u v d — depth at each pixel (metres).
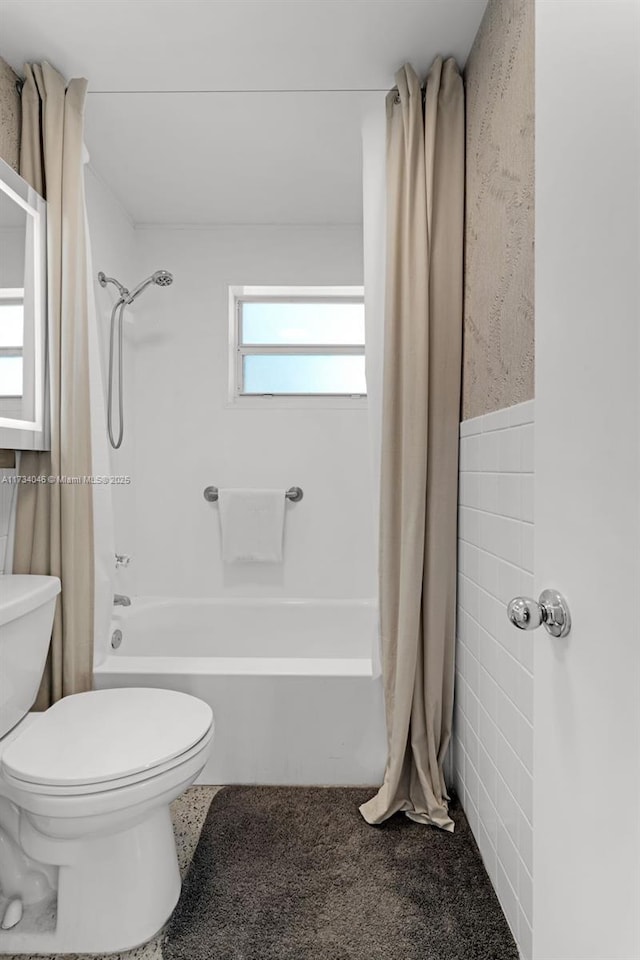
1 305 1.63
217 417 2.96
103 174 2.48
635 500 0.60
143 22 1.67
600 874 0.67
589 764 0.70
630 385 0.61
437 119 1.84
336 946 1.33
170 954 1.32
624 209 0.61
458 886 1.51
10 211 1.67
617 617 0.64
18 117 1.88
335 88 1.95
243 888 1.51
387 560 1.88
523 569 1.26
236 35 1.72
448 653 1.86
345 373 3.04
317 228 2.93
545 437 0.83
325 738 1.97
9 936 1.35
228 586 2.98
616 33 0.63
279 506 2.89
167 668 1.99
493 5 1.55
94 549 1.96
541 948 0.85
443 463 1.83
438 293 1.83
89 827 1.27
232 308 2.99
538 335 0.86
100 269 2.52
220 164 2.40
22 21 1.67
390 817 1.81
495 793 1.48
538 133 0.85
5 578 1.76
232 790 1.95
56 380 1.85
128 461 2.87
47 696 1.87
